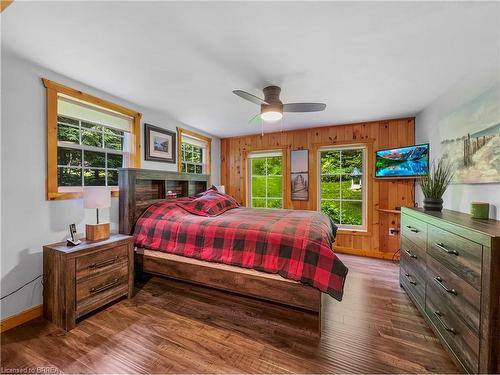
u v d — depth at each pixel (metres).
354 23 1.47
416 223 2.16
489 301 1.17
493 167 1.75
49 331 1.79
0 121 1.83
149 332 1.79
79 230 2.38
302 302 1.80
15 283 1.90
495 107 1.76
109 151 2.78
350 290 2.56
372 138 3.78
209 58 1.90
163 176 3.15
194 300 2.31
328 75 2.19
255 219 2.43
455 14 1.38
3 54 1.83
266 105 2.32
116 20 1.45
